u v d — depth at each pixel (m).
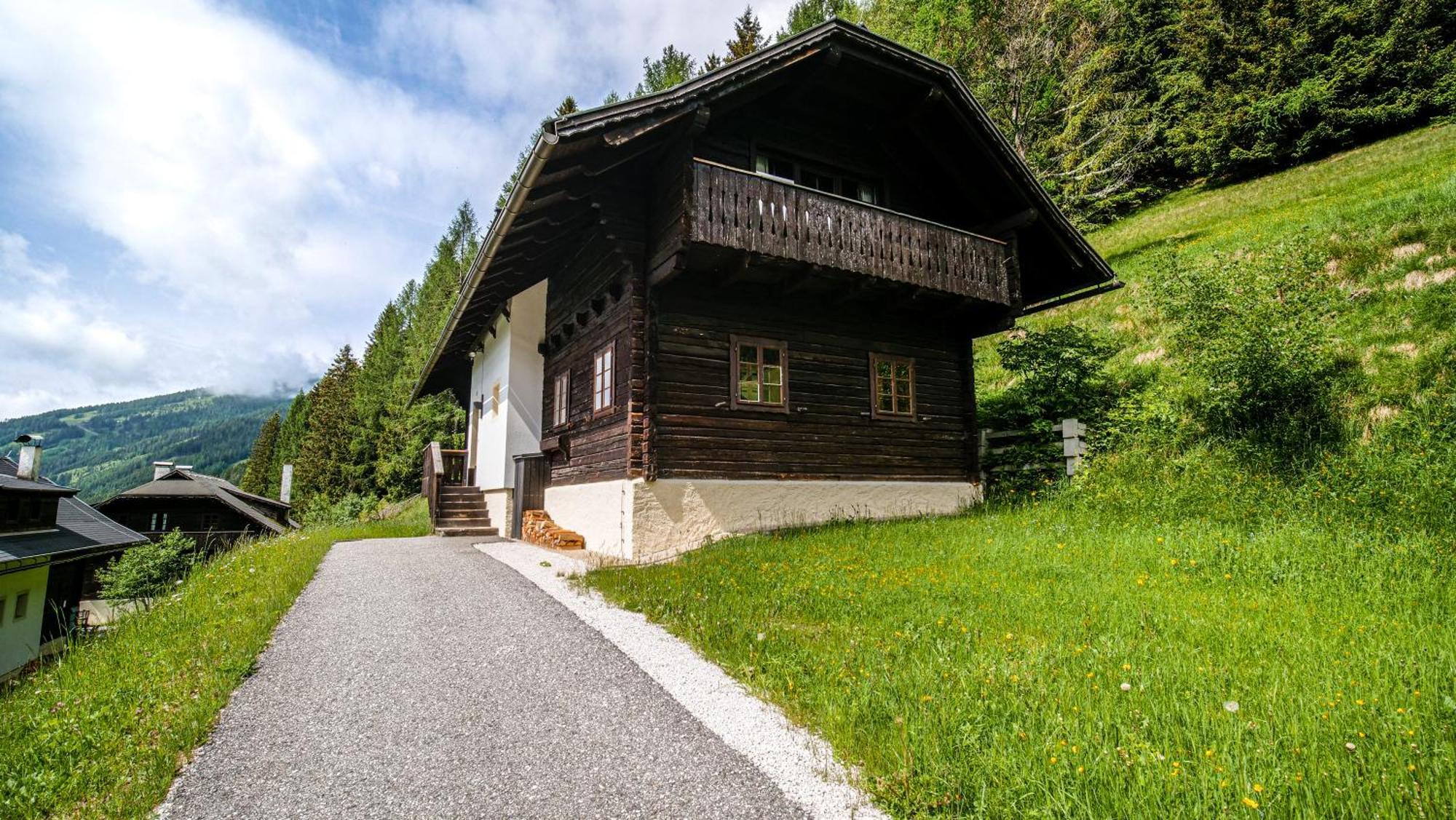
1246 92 28.69
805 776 3.31
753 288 10.62
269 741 3.89
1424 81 25.41
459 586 7.83
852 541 8.59
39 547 15.96
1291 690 3.69
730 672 4.63
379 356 48.12
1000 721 3.48
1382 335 10.13
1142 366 13.40
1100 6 31.00
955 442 12.45
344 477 44.56
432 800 3.25
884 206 12.14
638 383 9.70
